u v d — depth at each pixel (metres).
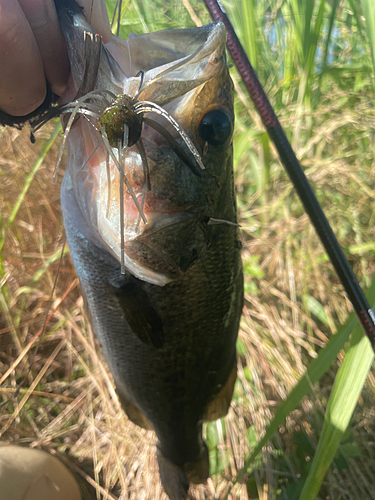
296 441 0.37
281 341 0.42
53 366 0.43
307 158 0.48
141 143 0.18
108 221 0.20
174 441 0.29
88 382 0.42
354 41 0.52
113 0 0.45
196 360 0.25
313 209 0.21
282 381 0.40
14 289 0.45
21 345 0.42
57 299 0.45
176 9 0.52
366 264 0.46
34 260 0.46
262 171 0.46
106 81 0.18
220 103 0.20
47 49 0.19
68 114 0.20
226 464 0.37
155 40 0.19
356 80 0.51
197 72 0.18
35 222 0.47
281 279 0.46
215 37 0.17
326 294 0.45
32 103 0.20
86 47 0.18
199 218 0.21
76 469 0.37
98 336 0.26
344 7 0.52
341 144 0.51
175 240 0.20
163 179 0.19
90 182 0.21
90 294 0.24
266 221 0.46
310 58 0.42
